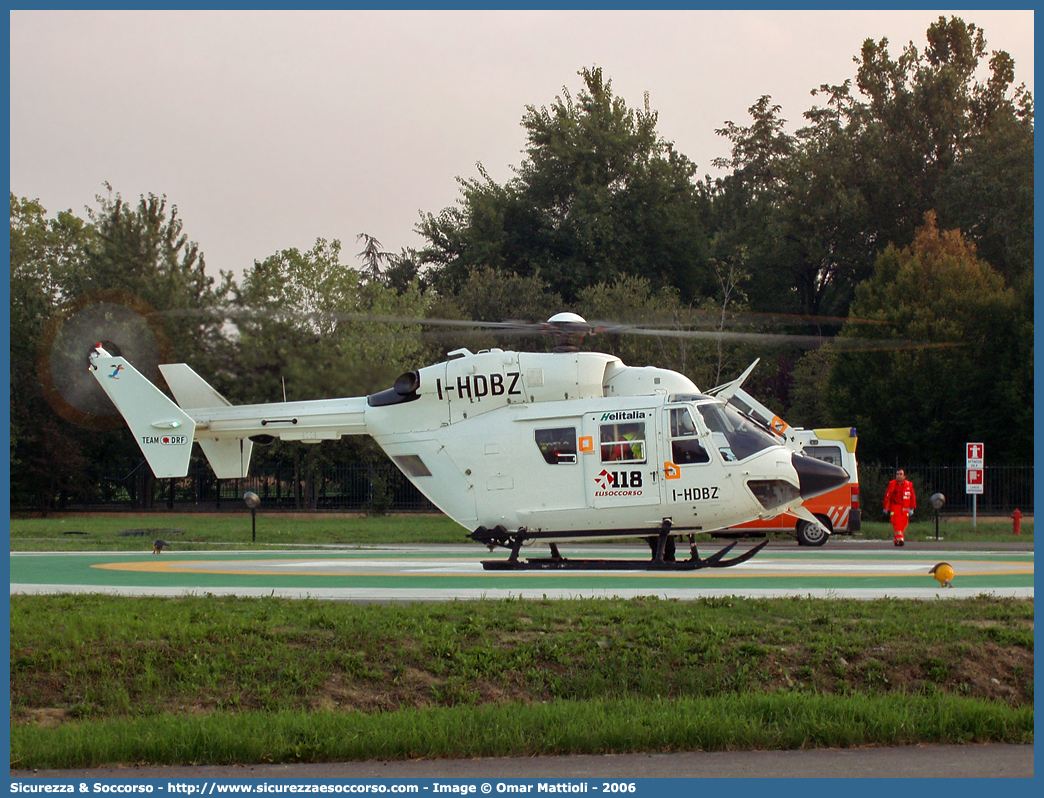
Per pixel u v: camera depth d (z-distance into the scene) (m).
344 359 43.28
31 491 67.38
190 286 52.34
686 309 69.25
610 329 23.77
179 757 12.09
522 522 23.06
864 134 84.62
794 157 93.81
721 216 101.50
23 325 67.62
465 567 25.64
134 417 27.25
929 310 57.34
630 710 13.23
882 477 51.62
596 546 36.03
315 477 62.25
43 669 14.17
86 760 11.98
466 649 14.84
